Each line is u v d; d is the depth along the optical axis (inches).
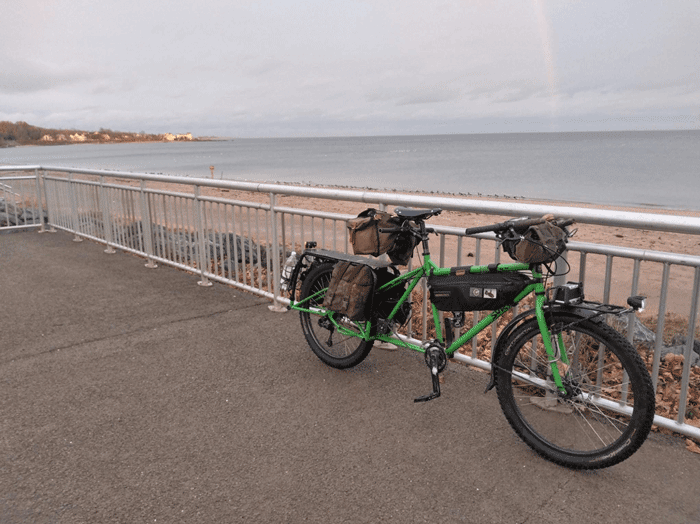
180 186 1131.3
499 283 114.9
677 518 92.0
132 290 240.8
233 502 96.5
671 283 338.6
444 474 105.1
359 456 111.3
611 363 149.8
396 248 134.4
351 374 153.2
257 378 150.3
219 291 239.3
